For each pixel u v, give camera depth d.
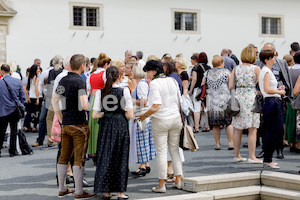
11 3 15.70
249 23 19.41
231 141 7.86
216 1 18.80
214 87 7.63
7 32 15.68
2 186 5.70
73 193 5.27
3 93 7.80
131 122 5.98
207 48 18.70
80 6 16.72
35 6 16.05
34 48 16.06
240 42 19.27
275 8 19.95
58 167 5.06
